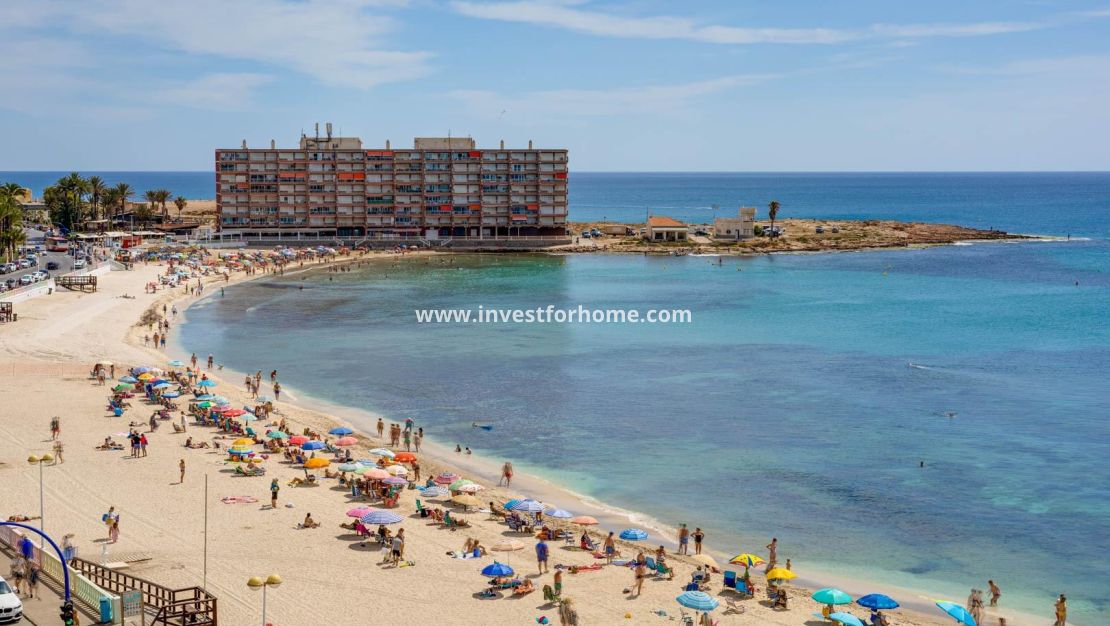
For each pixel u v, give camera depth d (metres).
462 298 187.62
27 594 42.56
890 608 47.44
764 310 172.75
